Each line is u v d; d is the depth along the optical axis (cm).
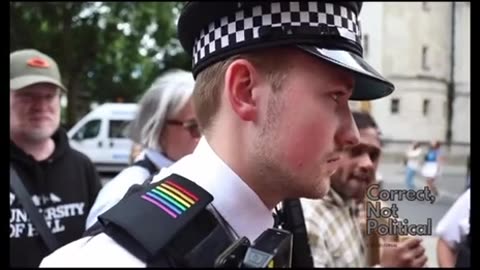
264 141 72
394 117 838
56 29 1137
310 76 71
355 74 74
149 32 1240
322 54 70
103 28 1182
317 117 71
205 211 71
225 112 76
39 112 207
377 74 75
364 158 155
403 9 1079
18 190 186
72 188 217
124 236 66
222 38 75
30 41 1099
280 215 111
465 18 905
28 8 1077
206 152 78
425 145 886
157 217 67
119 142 1099
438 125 874
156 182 76
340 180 152
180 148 182
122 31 1222
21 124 204
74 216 213
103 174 1096
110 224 69
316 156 71
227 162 75
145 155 181
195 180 75
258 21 72
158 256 64
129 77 1543
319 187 72
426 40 996
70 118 1250
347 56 73
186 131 181
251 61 73
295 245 118
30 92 207
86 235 75
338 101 74
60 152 218
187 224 67
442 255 161
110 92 1563
